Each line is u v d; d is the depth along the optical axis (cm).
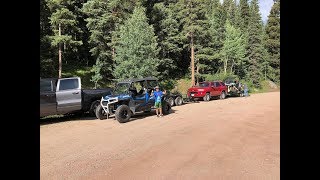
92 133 1239
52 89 1527
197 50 4959
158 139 1085
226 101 2702
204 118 1603
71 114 1778
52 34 3325
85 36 4091
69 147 986
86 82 3647
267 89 6175
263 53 6588
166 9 4509
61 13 3070
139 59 2827
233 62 5784
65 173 722
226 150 904
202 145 974
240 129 1254
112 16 3391
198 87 2750
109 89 1806
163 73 4356
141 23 2959
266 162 772
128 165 778
